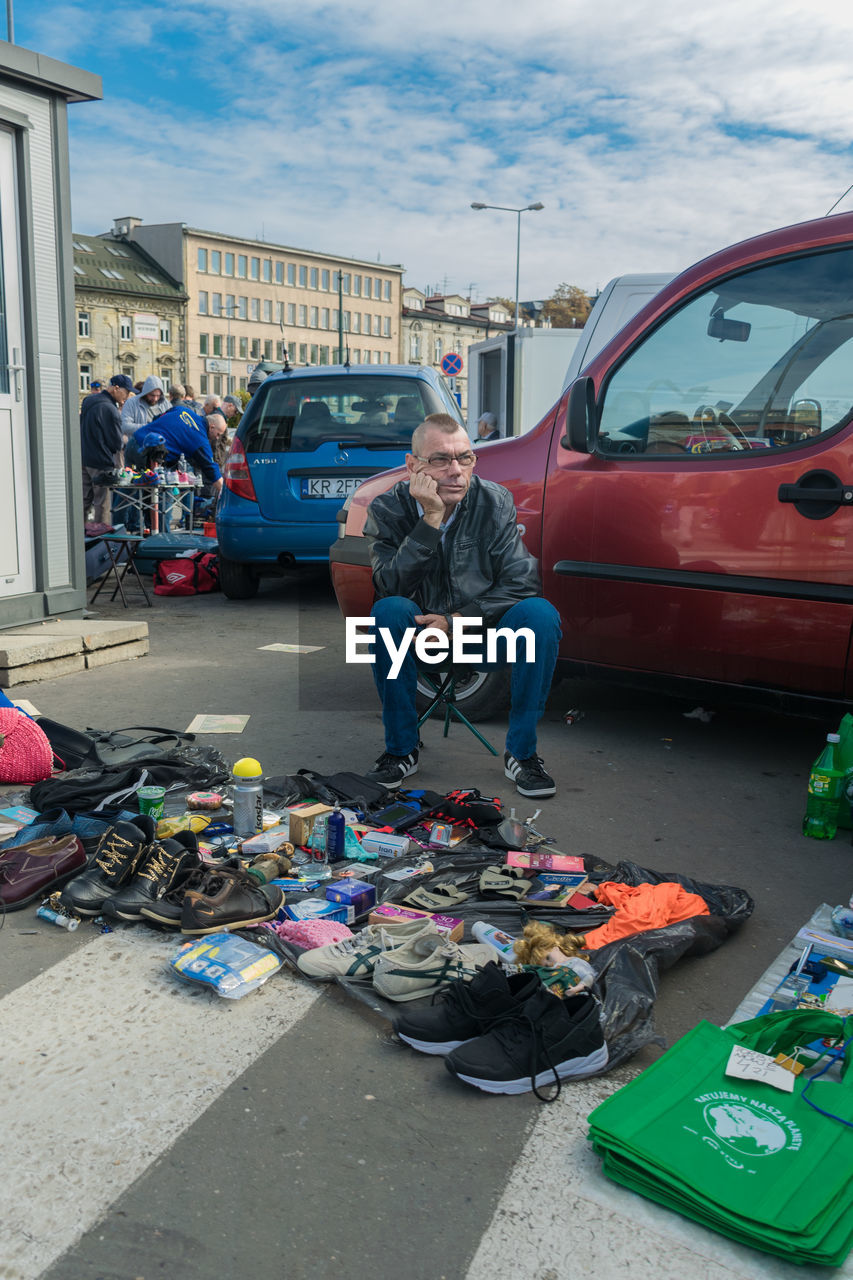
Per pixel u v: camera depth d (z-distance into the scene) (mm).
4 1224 1782
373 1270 1707
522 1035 2260
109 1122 2062
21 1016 2449
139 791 3529
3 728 4078
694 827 3824
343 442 8344
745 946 2908
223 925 2836
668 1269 1723
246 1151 1988
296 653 6832
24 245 6164
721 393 4340
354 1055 2332
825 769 3719
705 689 4516
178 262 95938
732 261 4379
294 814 3467
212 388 100875
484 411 17859
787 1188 1818
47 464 6480
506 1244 1769
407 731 4273
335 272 112688
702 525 4309
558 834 3711
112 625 6543
